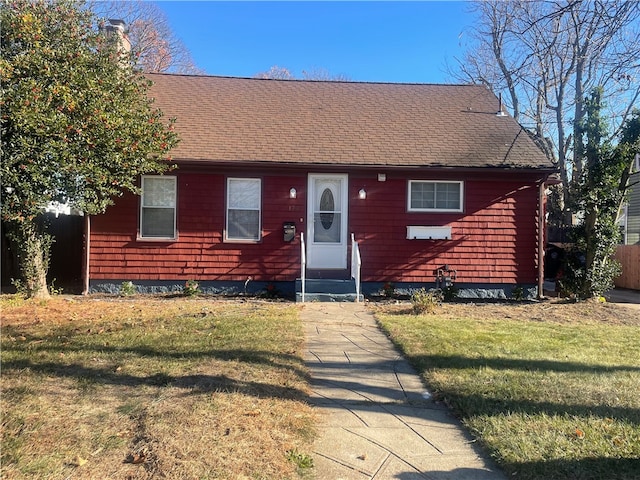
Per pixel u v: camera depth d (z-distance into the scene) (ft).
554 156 63.10
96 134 25.91
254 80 45.62
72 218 40.34
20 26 25.40
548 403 13.41
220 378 14.64
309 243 35.94
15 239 29.76
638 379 15.56
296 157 34.63
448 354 18.42
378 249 36.09
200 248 35.24
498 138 38.09
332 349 19.61
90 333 20.71
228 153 34.40
